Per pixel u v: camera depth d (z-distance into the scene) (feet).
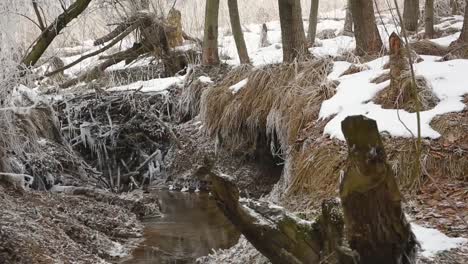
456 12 57.93
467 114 21.72
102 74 45.03
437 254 14.51
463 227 16.20
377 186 9.92
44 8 28.78
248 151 33.45
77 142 38.91
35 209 23.84
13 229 20.13
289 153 25.90
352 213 10.28
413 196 19.15
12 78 23.95
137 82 43.86
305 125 26.61
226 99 34.40
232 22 41.37
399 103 23.63
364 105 24.57
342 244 11.55
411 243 10.91
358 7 31.96
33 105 30.22
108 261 21.49
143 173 38.04
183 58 45.29
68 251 20.58
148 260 21.49
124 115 39.99
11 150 26.73
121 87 42.63
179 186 35.45
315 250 12.59
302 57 32.55
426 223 16.81
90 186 32.73
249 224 12.69
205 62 41.93
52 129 33.96
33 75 26.04
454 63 25.70
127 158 39.04
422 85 23.80
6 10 23.04
